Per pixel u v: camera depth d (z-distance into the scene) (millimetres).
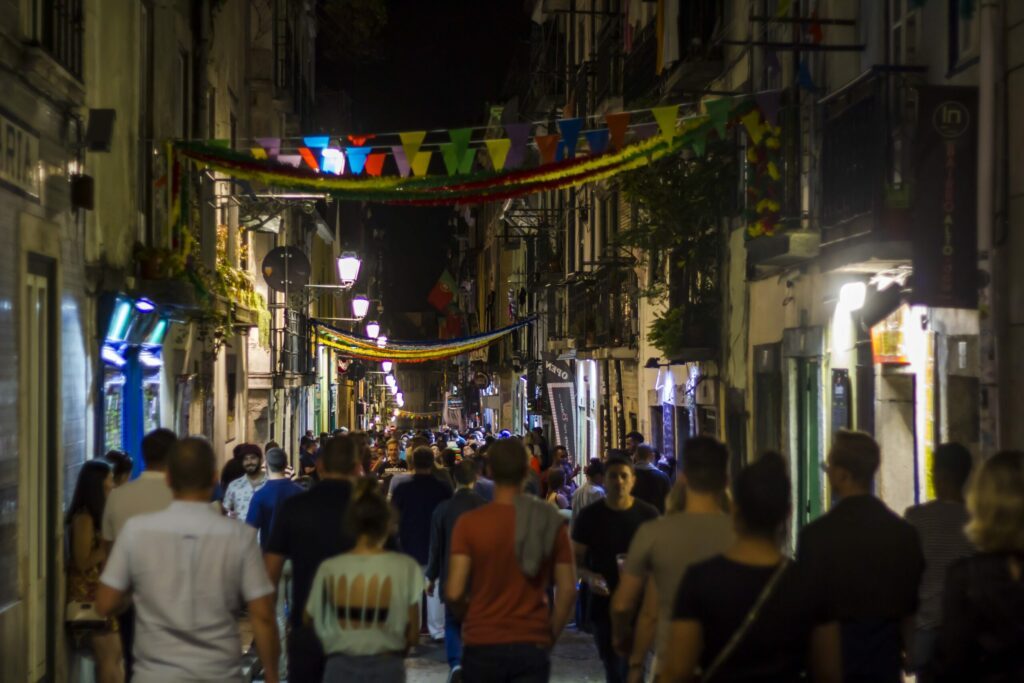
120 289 11445
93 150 10070
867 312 10133
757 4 14258
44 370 9203
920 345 9867
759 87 14125
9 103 8203
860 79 9727
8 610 8008
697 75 16094
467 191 11242
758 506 4164
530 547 6660
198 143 11375
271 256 23859
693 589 4148
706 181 15211
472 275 82312
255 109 23344
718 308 16438
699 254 16422
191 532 5723
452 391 89125
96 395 10648
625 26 23109
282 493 10445
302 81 30984
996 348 8234
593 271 25781
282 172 11188
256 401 24781
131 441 11961
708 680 4105
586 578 8664
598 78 25406
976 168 8461
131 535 5715
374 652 6027
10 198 8234
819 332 12086
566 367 32312
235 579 5773
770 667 4086
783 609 4074
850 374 11266
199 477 5816
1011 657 4262
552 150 9789
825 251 10891
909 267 9859
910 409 10500
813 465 12477
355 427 60812
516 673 6605
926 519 6008
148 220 13062
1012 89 8164
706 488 5789
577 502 12211
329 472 7191
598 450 27203
